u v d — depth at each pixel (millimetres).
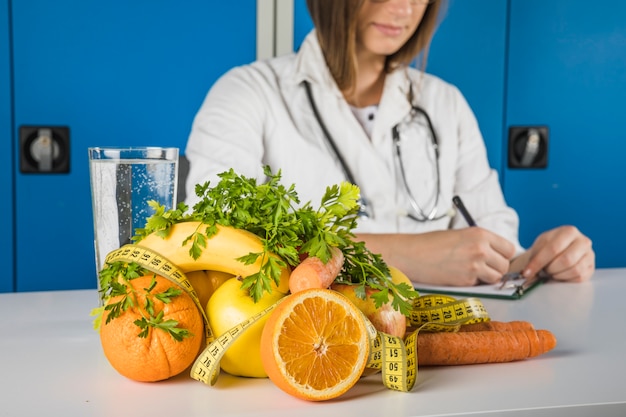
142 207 816
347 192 718
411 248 1399
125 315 670
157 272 676
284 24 2107
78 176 2080
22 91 2027
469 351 750
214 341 668
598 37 2311
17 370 734
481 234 1350
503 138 2312
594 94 2334
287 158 2045
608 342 865
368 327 672
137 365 668
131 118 2086
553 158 2344
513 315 1015
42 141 2039
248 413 625
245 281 667
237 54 2109
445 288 1267
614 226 2396
